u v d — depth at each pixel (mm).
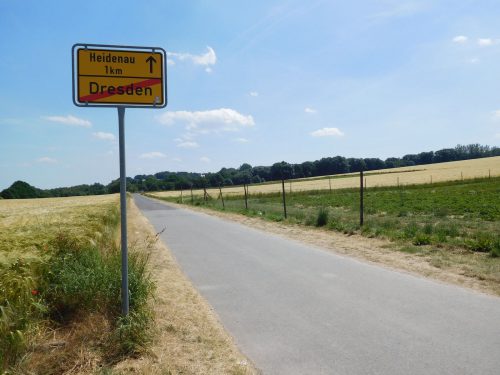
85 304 4535
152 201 54562
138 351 3869
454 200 23859
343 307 5621
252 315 5375
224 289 6680
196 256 9680
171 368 3668
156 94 4254
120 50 4148
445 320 5016
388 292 6277
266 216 18766
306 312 5457
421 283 6758
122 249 4199
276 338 4574
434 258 8492
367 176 74688
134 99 4191
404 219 16219
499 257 8398
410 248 9547
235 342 4473
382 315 5258
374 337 4551
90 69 4074
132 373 3488
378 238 11352
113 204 18984
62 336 4090
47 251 5160
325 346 4336
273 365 3902
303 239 12016
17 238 5887
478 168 69625
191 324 4902
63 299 4480
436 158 142000
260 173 124125
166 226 16859
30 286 4137
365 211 20391
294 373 3734
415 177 59875
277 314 5398
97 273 4723
